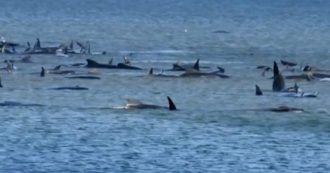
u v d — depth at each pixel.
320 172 98.81
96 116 127.88
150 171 97.75
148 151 106.94
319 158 105.00
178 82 166.75
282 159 104.06
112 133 116.44
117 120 125.06
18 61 196.88
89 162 101.25
